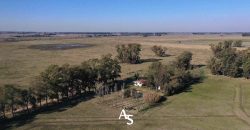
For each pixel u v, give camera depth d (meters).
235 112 84.06
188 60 144.12
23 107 85.56
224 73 130.62
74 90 101.44
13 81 123.38
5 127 73.00
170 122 76.62
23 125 74.25
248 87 111.31
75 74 99.12
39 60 189.50
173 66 125.00
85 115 81.50
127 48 178.50
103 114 82.44
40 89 87.00
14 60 189.75
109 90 108.12
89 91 106.38
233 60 128.25
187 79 117.62
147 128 72.62
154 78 106.50
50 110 85.69
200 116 81.00
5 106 79.06
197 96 100.12
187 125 74.50
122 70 150.50
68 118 79.19
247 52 130.88
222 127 73.12
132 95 99.00
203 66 157.25
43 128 72.44
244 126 73.62
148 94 94.44
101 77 111.94
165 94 102.06
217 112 84.12
